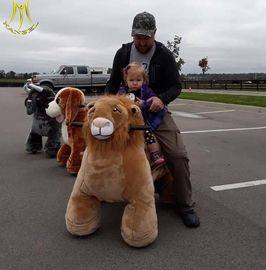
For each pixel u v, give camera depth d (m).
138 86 3.87
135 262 3.30
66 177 5.82
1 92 31.20
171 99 3.98
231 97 19.73
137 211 3.46
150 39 3.92
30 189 5.26
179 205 4.10
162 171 4.17
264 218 4.25
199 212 4.41
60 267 3.23
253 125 11.10
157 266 3.25
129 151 3.40
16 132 9.99
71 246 3.58
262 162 6.72
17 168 6.33
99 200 3.66
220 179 5.70
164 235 3.80
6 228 3.99
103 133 3.19
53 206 4.61
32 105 7.00
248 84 29.11
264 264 3.29
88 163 3.41
